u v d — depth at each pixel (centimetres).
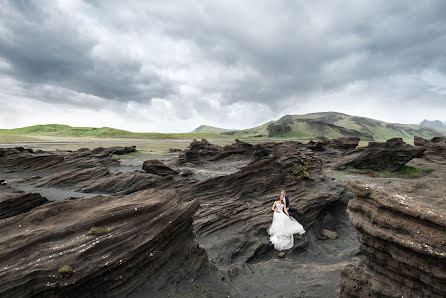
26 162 3381
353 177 3130
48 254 600
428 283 540
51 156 3584
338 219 1892
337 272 998
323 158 4584
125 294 673
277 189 2097
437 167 3444
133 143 13112
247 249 1338
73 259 604
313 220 1753
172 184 2567
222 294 810
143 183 2550
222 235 1477
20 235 632
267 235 1502
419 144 4728
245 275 1051
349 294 699
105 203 894
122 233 729
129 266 693
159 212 853
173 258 852
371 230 641
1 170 3209
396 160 3512
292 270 1105
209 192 2067
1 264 543
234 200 1936
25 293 517
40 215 748
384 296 608
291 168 2286
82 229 703
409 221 593
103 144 11581
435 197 664
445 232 530
